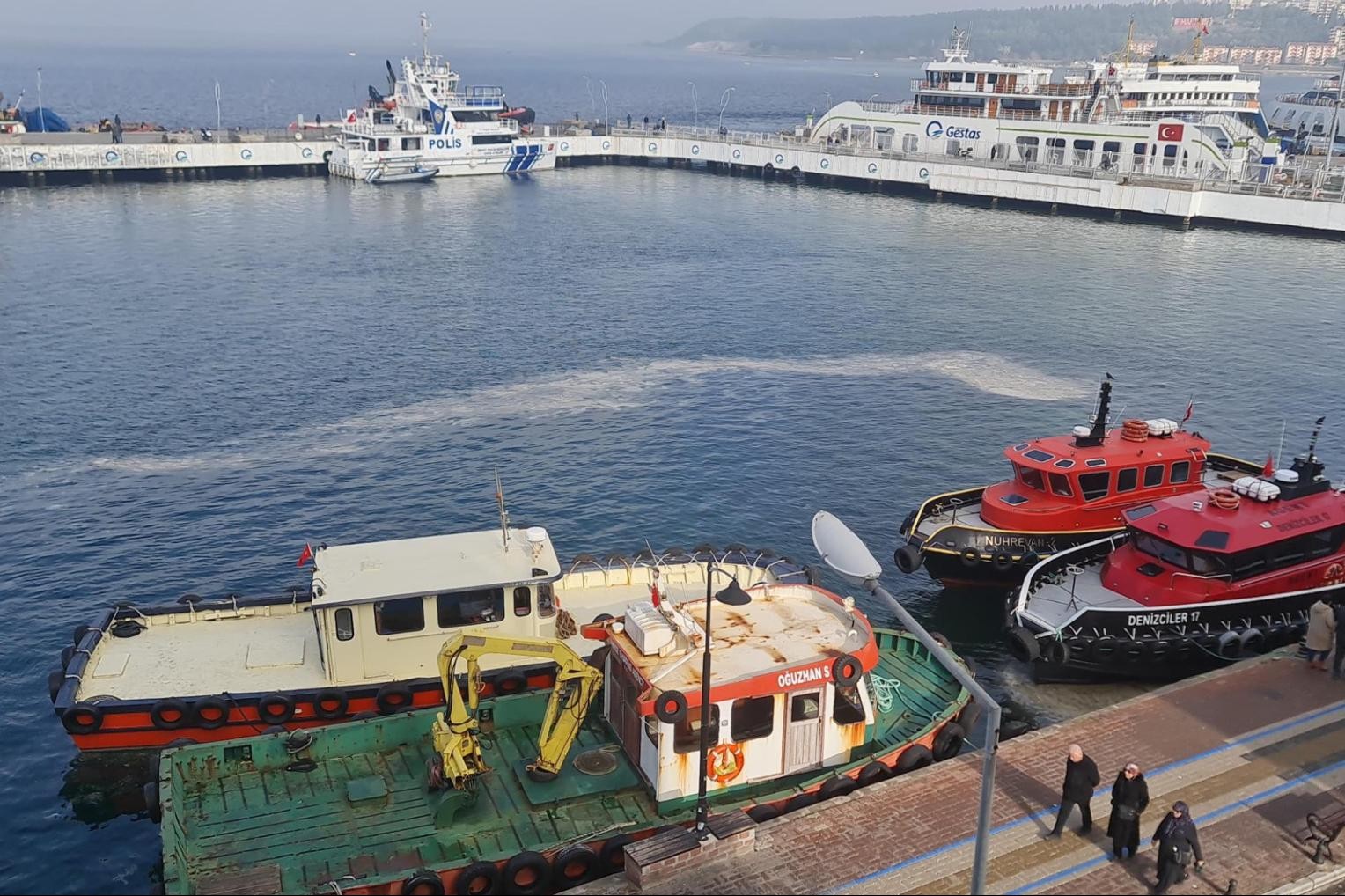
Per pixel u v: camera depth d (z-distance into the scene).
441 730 24.00
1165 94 141.75
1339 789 24.62
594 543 44.59
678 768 23.83
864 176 148.00
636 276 92.94
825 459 53.59
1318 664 29.84
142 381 63.28
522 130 173.38
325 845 22.91
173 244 103.62
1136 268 95.88
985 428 57.59
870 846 22.64
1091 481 39.28
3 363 65.75
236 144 150.50
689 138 168.75
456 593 28.75
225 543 44.31
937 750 27.39
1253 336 73.62
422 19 159.75
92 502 47.72
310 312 79.06
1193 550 33.38
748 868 21.89
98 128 171.62
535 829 23.50
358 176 148.75
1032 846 22.73
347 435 56.00
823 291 87.25
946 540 39.06
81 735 28.28
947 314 79.88
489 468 52.06
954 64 147.62
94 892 26.12
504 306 81.94
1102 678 34.00
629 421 58.41
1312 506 34.91
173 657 30.55
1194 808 23.98
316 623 30.33
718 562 36.53
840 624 26.41
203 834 23.17
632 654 24.77
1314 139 170.38
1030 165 132.25
